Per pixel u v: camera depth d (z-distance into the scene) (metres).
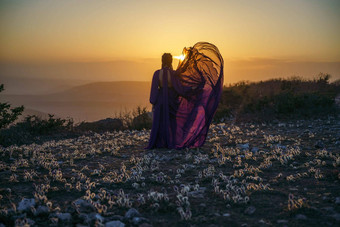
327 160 6.11
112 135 12.76
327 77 20.94
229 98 17.53
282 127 11.59
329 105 14.27
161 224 3.23
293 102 14.30
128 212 3.45
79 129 14.77
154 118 8.57
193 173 5.61
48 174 5.78
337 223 3.10
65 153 8.29
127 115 16.16
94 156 7.66
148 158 6.93
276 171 5.51
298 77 22.00
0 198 4.16
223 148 8.07
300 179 4.86
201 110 8.34
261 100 15.41
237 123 13.54
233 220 3.28
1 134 11.30
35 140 12.18
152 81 8.58
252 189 4.37
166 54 8.62
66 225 3.22
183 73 8.34
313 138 8.81
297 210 3.45
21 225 3.06
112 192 4.38
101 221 3.19
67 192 4.48
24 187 4.85
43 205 3.88
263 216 3.38
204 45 8.49
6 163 7.09
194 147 8.29
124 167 6.11
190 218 3.34
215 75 8.37
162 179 5.02
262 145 8.22
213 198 4.04
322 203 3.71
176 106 8.43
